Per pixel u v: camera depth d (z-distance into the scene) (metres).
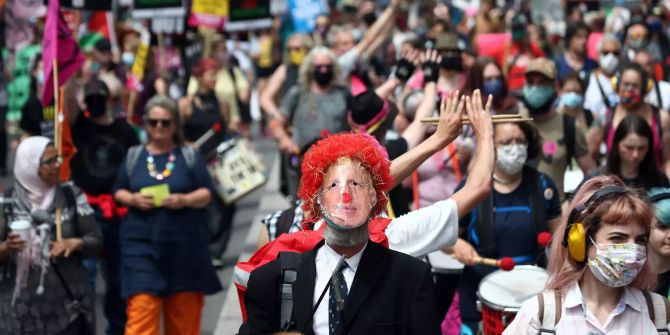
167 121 8.45
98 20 16.30
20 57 17.97
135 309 8.12
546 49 16.59
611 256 4.39
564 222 4.59
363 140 4.51
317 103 11.03
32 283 7.18
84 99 9.42
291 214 6.09
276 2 23.06
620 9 20.06
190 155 8.56
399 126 8.73
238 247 13.12
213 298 10.82
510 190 7.09
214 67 13.72
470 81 10.34
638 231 4.43
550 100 8.62
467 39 18.03
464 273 7.11
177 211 8.35
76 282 7.37
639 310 4.54
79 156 9.33
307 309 4.37
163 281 8.20
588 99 11.96
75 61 8.98
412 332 4.32
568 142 8.66
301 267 4.44
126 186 8.48
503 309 5.94
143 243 8.27
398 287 4.36
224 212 11.95
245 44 25.00
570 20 19.61
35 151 7.19
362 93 7.22
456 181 8.46
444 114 5.42
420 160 5.38
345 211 4.33
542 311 4.55
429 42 10.61
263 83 21.67
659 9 16.19
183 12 14.34
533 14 21.00
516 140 6.89
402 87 10.25
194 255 8.38
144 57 13.38
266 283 4.43
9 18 13.19
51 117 8.76
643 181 7.56
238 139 12.12
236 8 16.45
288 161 11.34
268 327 4.42
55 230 7.31
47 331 7.23
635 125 7.43
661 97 11.58
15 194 7.27
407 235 4.98
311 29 17.34
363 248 4.43
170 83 16.53
